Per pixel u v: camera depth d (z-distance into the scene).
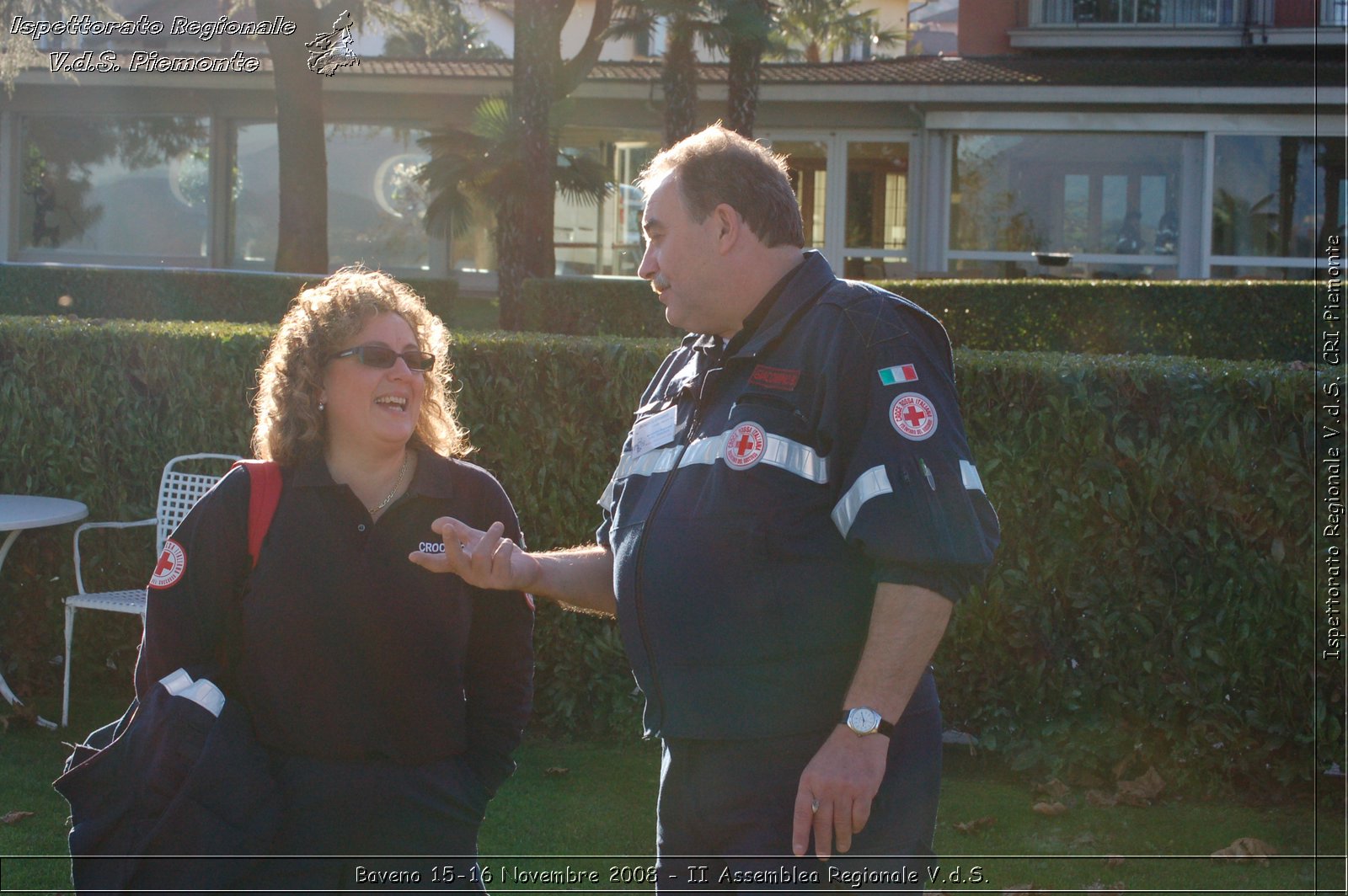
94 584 5.38
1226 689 4.31
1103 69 19.39
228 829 2.23
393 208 20.39
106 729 2.41
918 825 2.16
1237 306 13.38
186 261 20.66
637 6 13.45
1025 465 4.45
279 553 2.37
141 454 5.30
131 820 2.24
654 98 19.06
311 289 2.54
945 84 18.30
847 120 19.36
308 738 2.36
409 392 2.47
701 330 2.35
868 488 2.05
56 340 5.30
